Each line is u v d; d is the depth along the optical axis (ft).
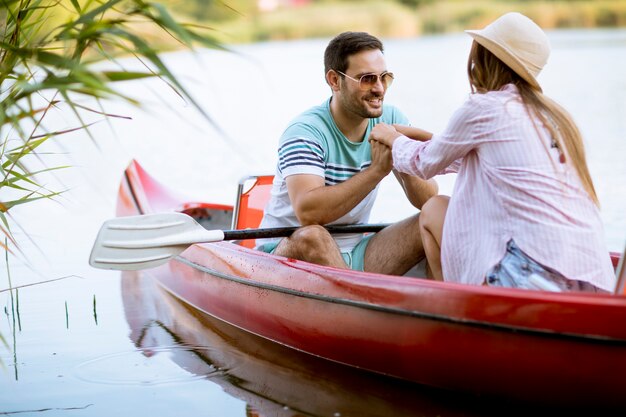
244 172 23.75
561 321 7.91
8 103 7.73
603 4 73.05
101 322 12.31
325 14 77.15
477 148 9.07
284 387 9.43
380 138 10.63
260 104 36.42
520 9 76.33
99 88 6.82
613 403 7.95
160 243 10.88
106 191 22.45
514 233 8.66
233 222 13.24
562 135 8.73
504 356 8.32
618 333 7.66
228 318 12.17
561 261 8.42
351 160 11.48
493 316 8.31
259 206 13.48
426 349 8.94
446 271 9.37
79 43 7.56
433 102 32.50
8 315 12.71
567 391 8.09
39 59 7.19
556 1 74.43
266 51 63.10
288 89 39.96
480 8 77.30
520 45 8.93
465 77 40.34
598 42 56.80
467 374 8.69
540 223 8.50
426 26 78.48
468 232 9.10
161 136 30.55
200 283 12.83
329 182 11.37
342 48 11.02
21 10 8.08
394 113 12.10
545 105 8.84
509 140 8.73
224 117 33.91
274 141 28.45
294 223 11.89
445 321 8.70
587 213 8.66
